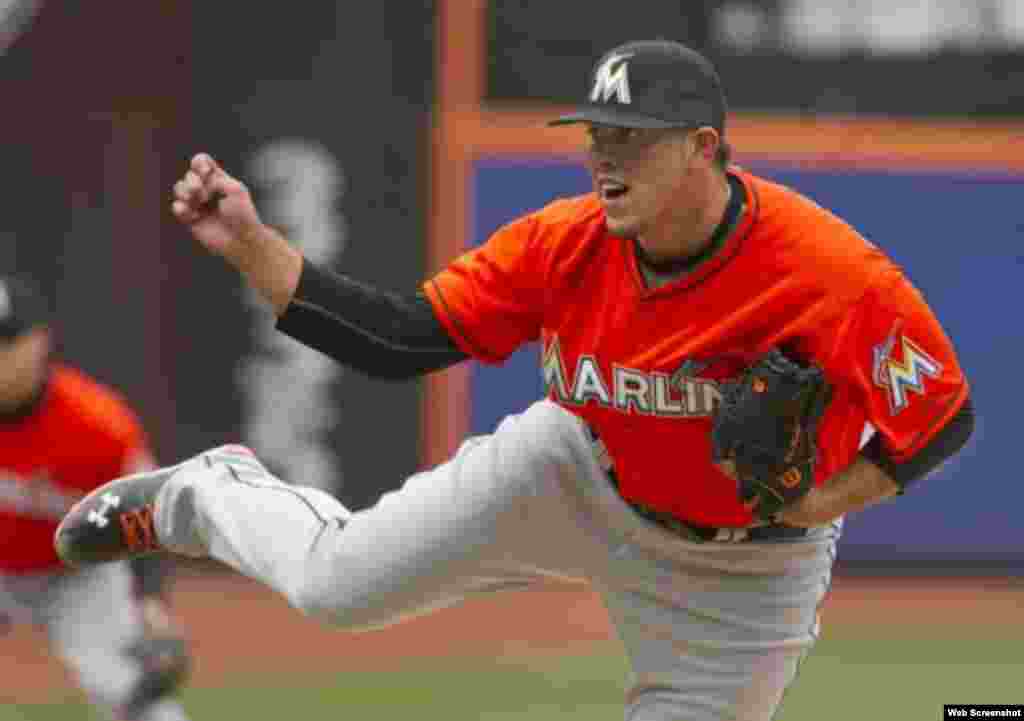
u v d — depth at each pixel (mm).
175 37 48031
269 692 35406
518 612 44531
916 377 16250
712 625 18219
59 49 47625
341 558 18062
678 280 16484
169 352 48281
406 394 48656
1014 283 50281
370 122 48312
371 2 48250
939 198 50125
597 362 17125
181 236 48344
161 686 24922
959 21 50188
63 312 47781
